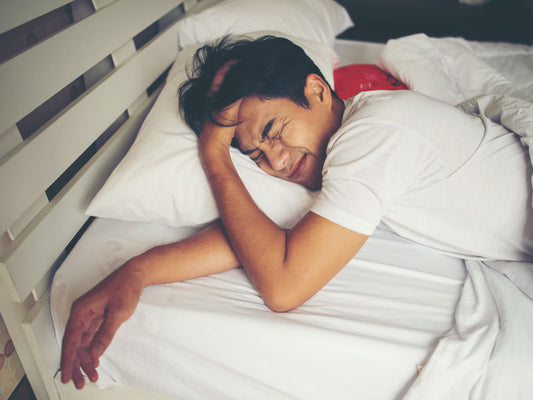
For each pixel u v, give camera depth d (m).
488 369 0.60
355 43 1.72
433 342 0.64
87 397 0.76
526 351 0.61
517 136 0.76
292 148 0.76
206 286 0.75
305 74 0.79
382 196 0.64
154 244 0.84
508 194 0.72
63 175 0.89
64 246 0.78
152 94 1.13
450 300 0.72
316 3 1.47
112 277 0.69
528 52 1.47
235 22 1.21
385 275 0.78
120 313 0.64
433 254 0.83
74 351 0.62
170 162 0.81
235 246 0.71
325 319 0.67
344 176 0.65
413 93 0.76
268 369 0.68
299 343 0.65
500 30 2.43
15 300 0.66
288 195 0.83
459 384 0.60
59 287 0.73
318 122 0.78
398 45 1.33
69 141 0.76
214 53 0.83
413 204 0.75
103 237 0.84
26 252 0.67
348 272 0.79
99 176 0.88
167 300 0.71
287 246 0.67
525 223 0.73
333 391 0.67
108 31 0.87
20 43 0.75
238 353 0.67
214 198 0.78
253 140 0.76
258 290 0.69
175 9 1.35
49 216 0.73
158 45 1.11
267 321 0.66
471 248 0.77
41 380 0.76
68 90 0.88
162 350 0.70
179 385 0.72
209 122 0.80
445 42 1.40
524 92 1.19
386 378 0.64
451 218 0.75
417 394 0.60
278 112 0.74
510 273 0.72
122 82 0.94
